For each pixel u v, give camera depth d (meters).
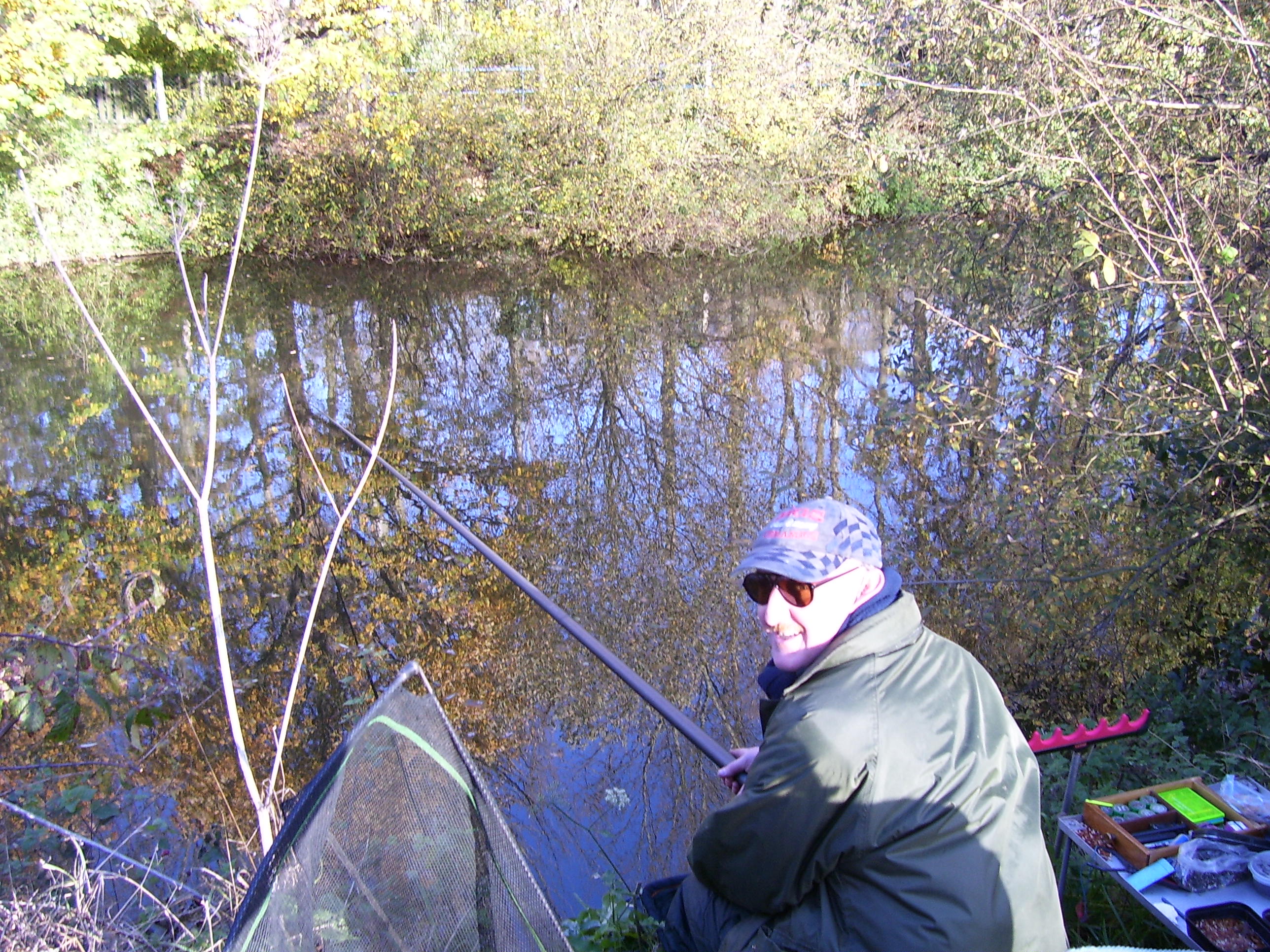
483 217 15.14
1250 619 4.11
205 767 4.42
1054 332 5.87
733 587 6.07
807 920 1.61
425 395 10.21
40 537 7.29
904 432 6.84
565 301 13.26
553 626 5.75
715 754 2.54
